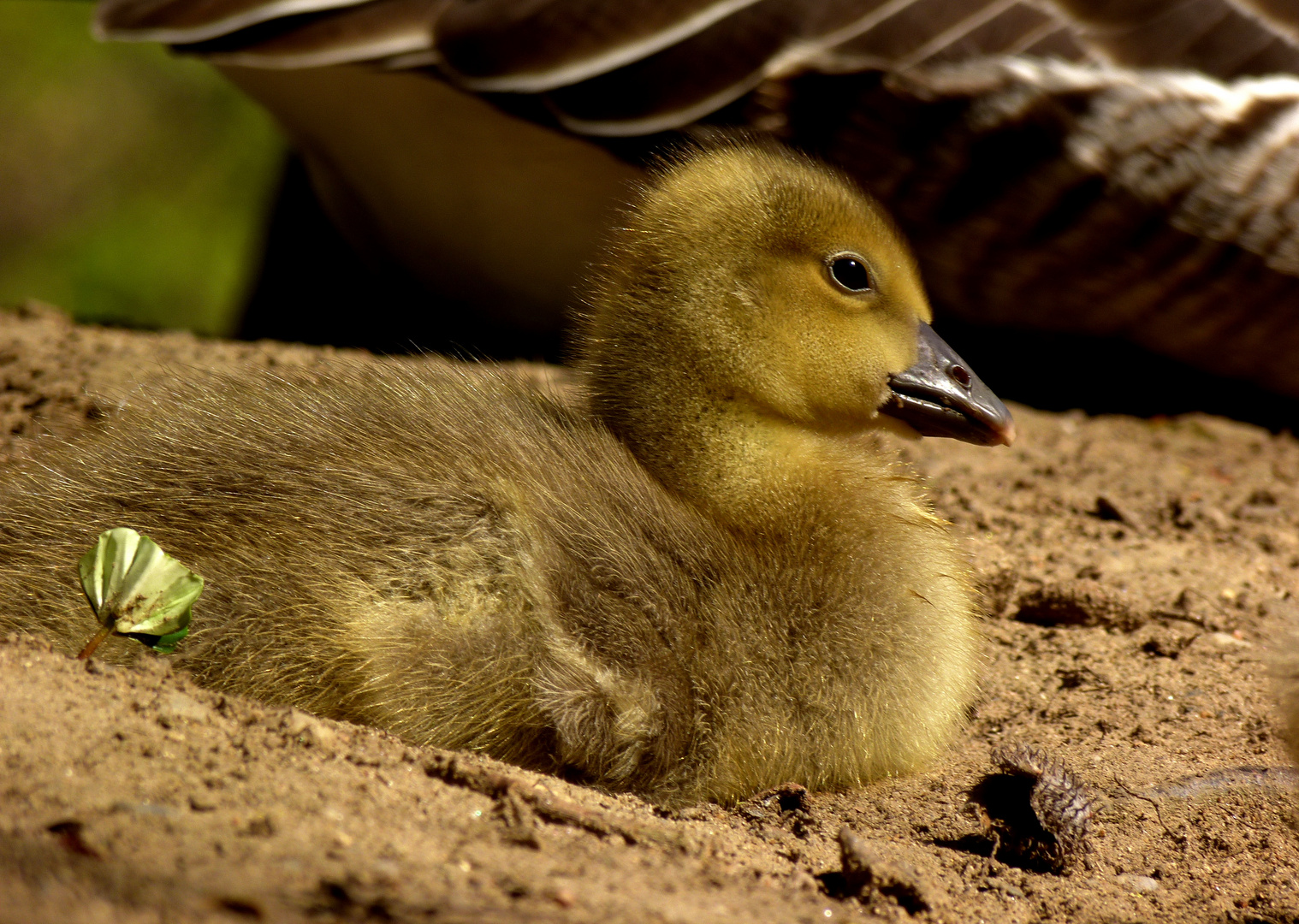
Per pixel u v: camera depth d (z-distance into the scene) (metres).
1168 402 18.33
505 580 8.10
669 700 8.16
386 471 8.39
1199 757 9.29
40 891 5.04
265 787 6.43
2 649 7.12
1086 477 14.95
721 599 8.52
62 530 8.26
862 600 8.87
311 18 16.22
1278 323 16.38
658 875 6.38
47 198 40.50
